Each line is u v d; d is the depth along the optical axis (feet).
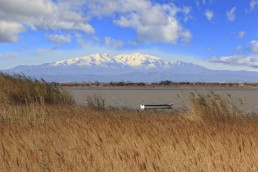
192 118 38.55
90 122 34.73
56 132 28.58
